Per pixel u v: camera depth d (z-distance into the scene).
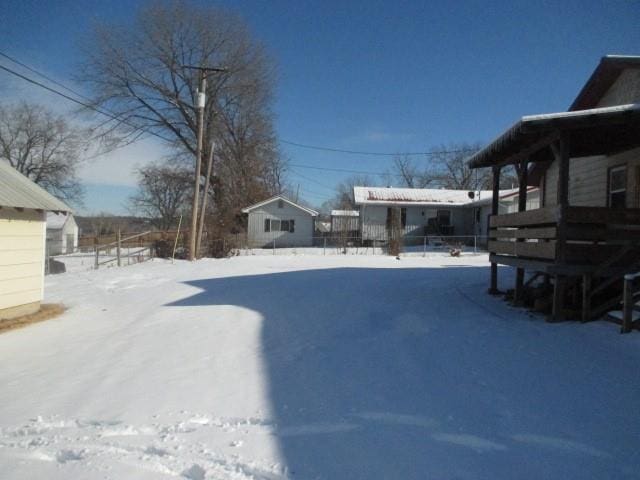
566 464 2.80
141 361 5.34
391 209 29.69
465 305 8.23
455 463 2.84
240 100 33.00
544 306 7.35
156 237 26.16
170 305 8.98
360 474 2.73
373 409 3.70
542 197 12.77
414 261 18.59
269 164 38.09
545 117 6.48
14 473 2.81
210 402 3.95
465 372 4.50
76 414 3.77
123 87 30.73
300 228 31.67
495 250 9.28
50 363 5.44
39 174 41.59
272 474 2.74
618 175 9.56
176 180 35.12
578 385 4.01
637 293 5.86
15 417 3.76
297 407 3.79
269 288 10.72
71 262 21.31
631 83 9.23
